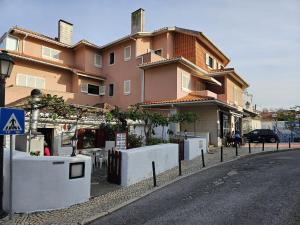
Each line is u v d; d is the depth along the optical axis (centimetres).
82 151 1252
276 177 980
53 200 698
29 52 2288
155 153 1128
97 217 636
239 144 2188
